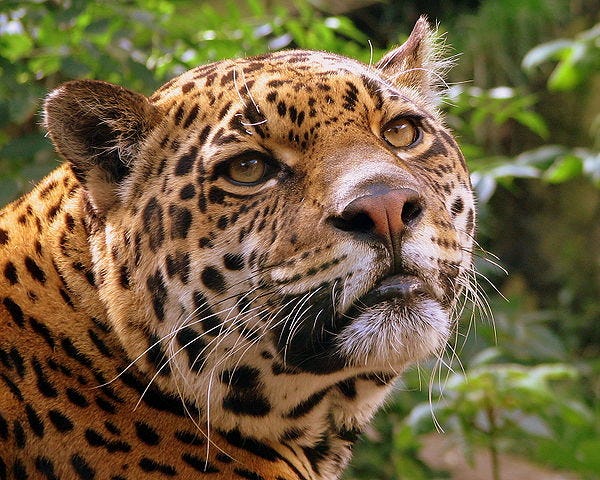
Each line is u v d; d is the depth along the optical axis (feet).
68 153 20.15
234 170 19.42
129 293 19.85
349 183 18.19
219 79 20.47
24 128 34.53
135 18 30.58
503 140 78.79
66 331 20.07
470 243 21.76
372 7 71.72
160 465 19.76
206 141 19.63
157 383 19.98
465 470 53.57
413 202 18.25
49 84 34.86
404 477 38.78
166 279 19.54
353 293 18.38
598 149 55.77
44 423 19.48
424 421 30.94
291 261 18.65
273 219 18.95
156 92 22.17
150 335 19.77
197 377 19.75
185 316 19.52
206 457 20.11
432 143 21.02
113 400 19.89
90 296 20.20
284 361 19.47
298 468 21.18
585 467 47.57
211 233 19.35
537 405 32.40
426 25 25.02
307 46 36.94
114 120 20.42
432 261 18.76
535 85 78.07
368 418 22.13
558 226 79.82
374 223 17.99
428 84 24.89
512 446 55.88
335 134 19.20
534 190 80.64
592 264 78.18
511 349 38.01
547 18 74.95
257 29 36.88
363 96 19.89
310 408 20.76
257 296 19.11
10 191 28.02
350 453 22.50
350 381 21.15
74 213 20.79
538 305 79.61
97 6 31.32
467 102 39.78
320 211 18.47
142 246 19.75
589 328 74.74
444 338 19.69
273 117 19.20
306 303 18.63
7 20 31.86
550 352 37.93
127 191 20.31
